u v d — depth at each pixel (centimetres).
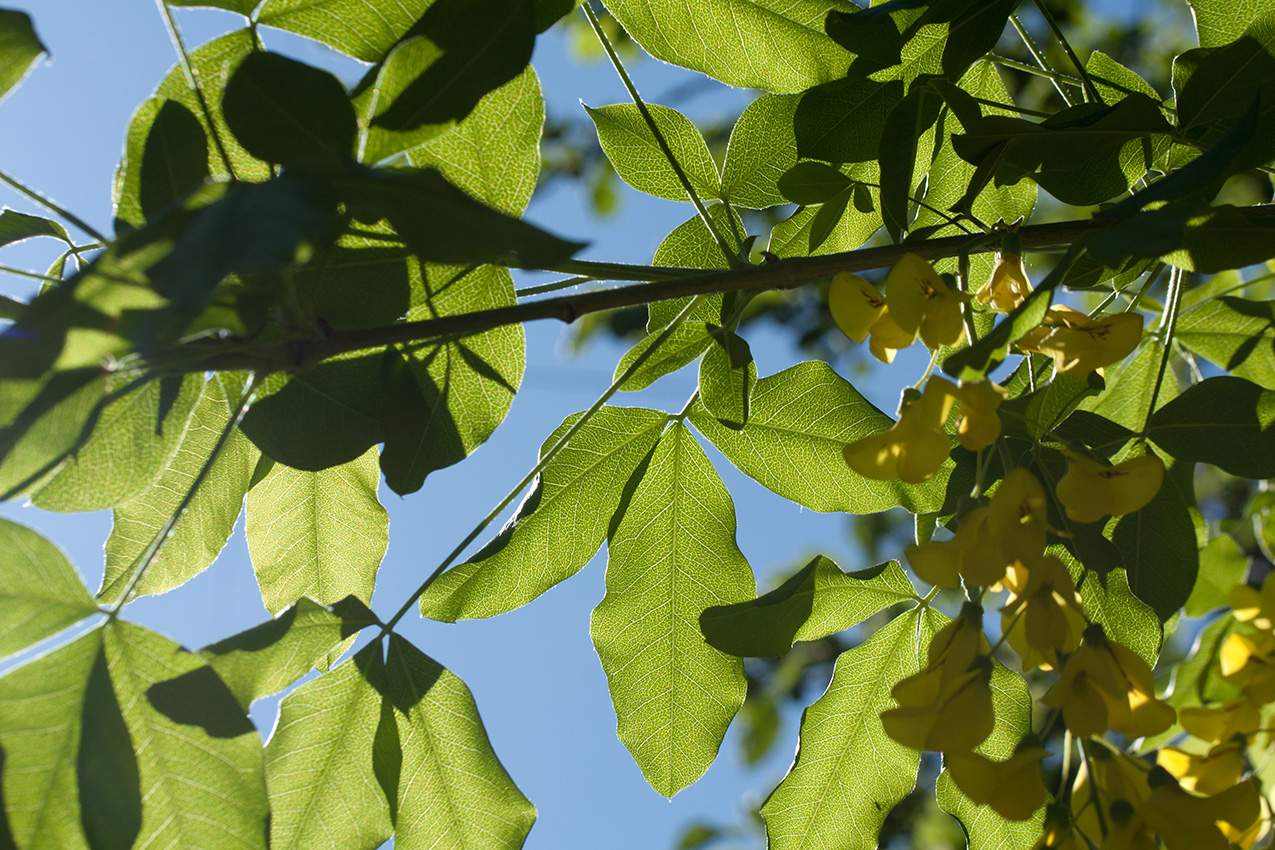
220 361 53
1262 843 57
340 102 53
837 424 58
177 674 53
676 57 58
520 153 55
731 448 58
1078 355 54
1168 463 60
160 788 53
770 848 57
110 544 57
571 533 58
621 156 59
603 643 58
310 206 51
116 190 54
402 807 56
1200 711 56
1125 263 57
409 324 54
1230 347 61
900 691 53
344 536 58
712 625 56
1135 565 56
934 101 56
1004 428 56
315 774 56
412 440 56
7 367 51
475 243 52
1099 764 53
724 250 57
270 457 56
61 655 53
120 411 54
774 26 57
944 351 57
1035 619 52
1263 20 56
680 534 58
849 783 58
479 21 53
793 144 59
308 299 55
